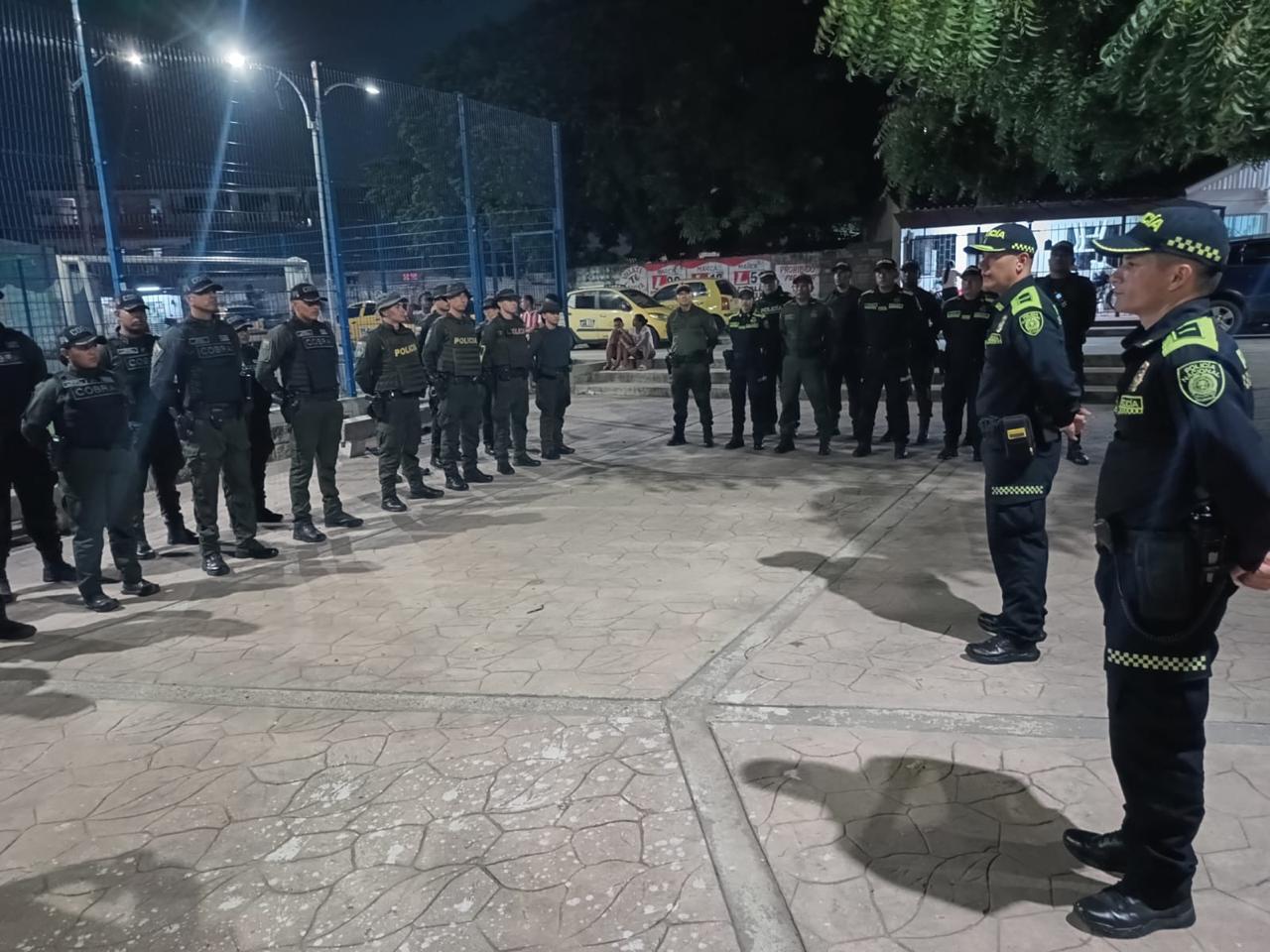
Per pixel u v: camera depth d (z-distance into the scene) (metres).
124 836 3.09
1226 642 4.13
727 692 3.86
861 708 3.65
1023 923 2.44
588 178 26.89
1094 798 2.97
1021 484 3.90
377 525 7.25
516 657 4.38
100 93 8.48
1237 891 2.52
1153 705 2.26
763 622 4.67
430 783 3.29
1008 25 4.11
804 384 9.06
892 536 6.14
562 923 2.54
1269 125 3.81
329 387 6.90
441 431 8.88
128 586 5.67
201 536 6.10
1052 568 5.29
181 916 2.67
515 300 9.05
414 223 13.02
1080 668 3.95
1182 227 2.21
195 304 6.00
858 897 2.57
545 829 2.97
